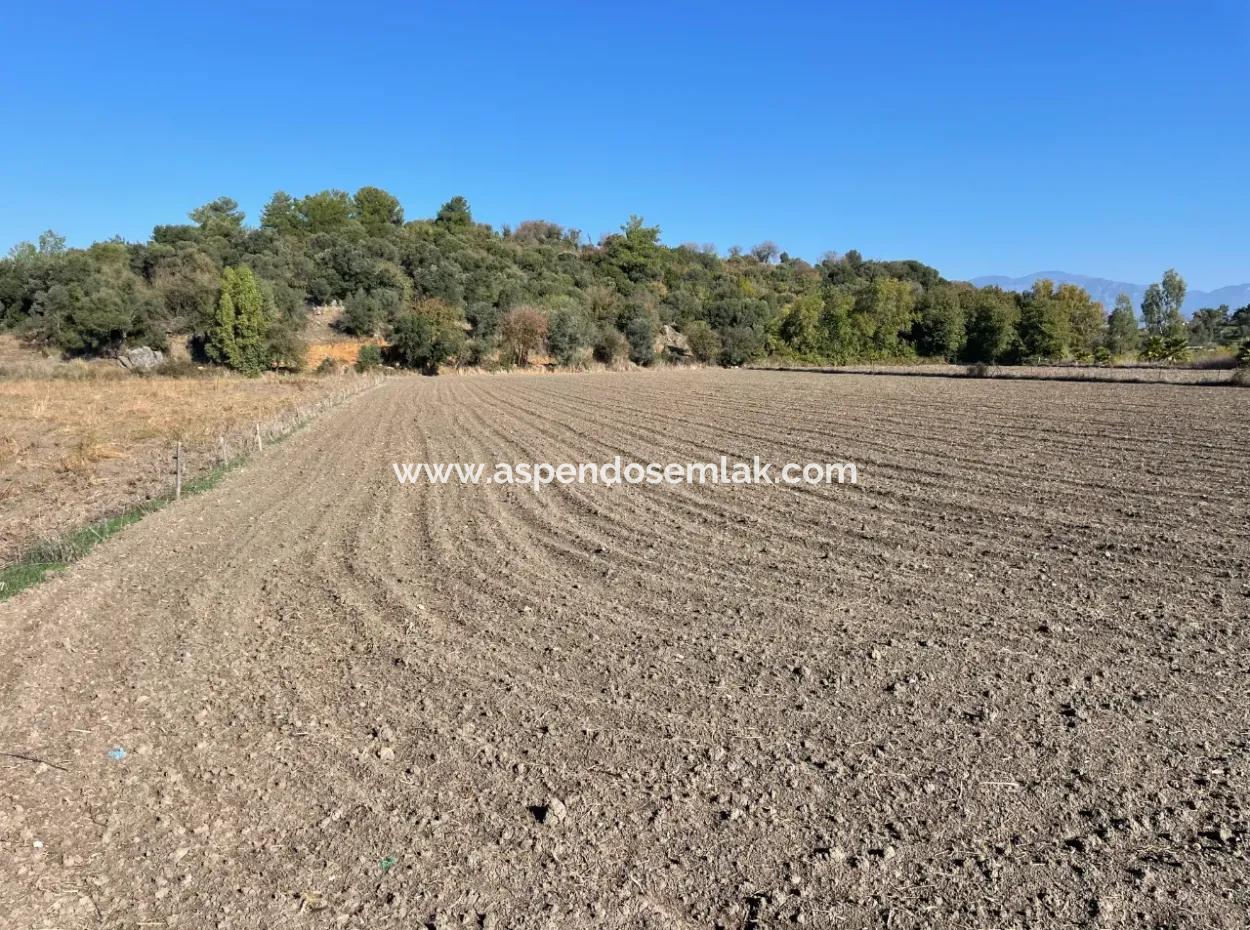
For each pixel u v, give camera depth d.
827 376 57.94
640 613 8.08
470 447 21.16
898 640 7.20
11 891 4.18
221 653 7.34
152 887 4.20
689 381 52.34
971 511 12.01
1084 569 9.07
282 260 77.50
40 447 21.45
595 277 115.31
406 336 65.69
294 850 4.47
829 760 5.21
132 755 5.57
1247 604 7.77
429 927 3.84
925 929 3.72
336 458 19.78
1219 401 26.88
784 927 3.76
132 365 55.62
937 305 90.56
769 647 7.11
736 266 155.12
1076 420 22.45
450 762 5.32
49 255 69.31
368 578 9.56
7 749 5.66
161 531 12.14
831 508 12.56
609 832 4.52
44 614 8.39
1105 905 3.82
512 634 7.60
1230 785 4.79
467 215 129.00
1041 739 5.39
